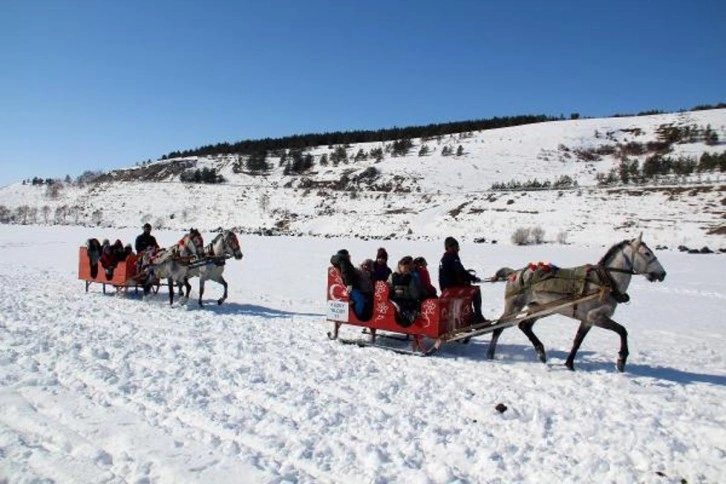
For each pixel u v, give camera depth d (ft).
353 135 548.72
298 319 48.52
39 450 21.38
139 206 319.27
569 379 30.71
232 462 20.57
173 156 536.01
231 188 341.21
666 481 19.69
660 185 218.38
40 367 31.32
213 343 38.06
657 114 434.30
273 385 28.96
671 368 34.91
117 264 58.59
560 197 219.41
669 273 94.38
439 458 21.27
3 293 58.80
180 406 25.64
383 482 19.38
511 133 434.71
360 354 35.83
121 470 20.04
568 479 19.63
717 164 271.90
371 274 41.06
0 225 255.09
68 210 324.80
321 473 20.01
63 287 65.98
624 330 32.83
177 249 54.08
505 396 27.78
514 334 45.09
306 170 422.00
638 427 23.80
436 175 349.41
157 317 47.42
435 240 177.47
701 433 23.47
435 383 29.84
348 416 25.02
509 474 20.11
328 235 203.41
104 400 26.37
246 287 72.13
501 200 229.66
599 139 393.70
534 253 128.16
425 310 35.78
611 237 166.61
